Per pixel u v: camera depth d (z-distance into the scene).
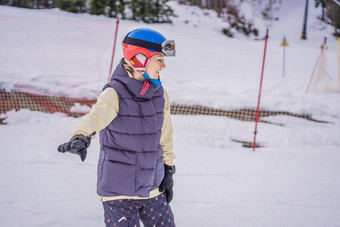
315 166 6.66
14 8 21.98
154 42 2.14
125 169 2.11
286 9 35.09
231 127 9.17
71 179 5.04
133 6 25.64
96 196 4.45
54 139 7.23
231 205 4.43
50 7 24.47
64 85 10.72
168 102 2.35
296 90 13.20
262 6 34.69
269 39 29.61
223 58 19.22
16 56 13.37
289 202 4.63
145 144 2.14
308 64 19.62
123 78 2.12
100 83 11.34
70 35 18.38
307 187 5.31
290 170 6.31
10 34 16.34
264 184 5.39
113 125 2.10
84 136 1.79
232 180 5.54
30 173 5.14
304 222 3.97
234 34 29.38
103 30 20.44
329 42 30.17
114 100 2.06
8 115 8.69
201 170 6.04
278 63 19.42
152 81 2.18
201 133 8.62
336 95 12.67
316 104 11.34
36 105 9.30
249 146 8.09
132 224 2.13
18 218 3.66
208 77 15.03
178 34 23.55
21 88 9.91
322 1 34.62
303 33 30.50
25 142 6.85
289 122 9.83
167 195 2.35
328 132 9.19
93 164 5.83
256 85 14.00
